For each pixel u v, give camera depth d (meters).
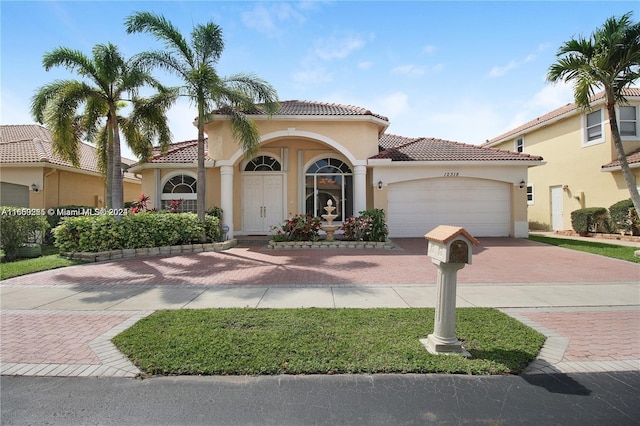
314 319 5.38
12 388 3.56
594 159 18.14
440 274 4.35
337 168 17.66
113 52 12.62
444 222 16.48
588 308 6.16
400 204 16.52
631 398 3.36
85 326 5.26
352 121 15.96
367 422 3.01
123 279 8.42
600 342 4.64
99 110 13.58
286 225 14.41
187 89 13.77
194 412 3.16
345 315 5.59
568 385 3.59
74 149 14.71
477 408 3.20
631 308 6.16
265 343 4.45
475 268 9.70
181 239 13.04
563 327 5.20
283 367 3.85
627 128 17.33
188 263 10.52
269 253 12.46
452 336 4.27
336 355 4.13
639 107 17.30
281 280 8.28
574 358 4.18
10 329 5.14
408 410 3.17
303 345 4.40
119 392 3.48
